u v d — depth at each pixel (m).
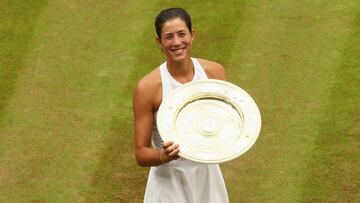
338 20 31.17
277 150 25.59
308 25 30.98
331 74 28.62
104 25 31.33
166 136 17.25
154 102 18.27
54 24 31.42
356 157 25.09
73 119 27.02
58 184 24.53
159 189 19.30
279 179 24.48
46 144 26.06
